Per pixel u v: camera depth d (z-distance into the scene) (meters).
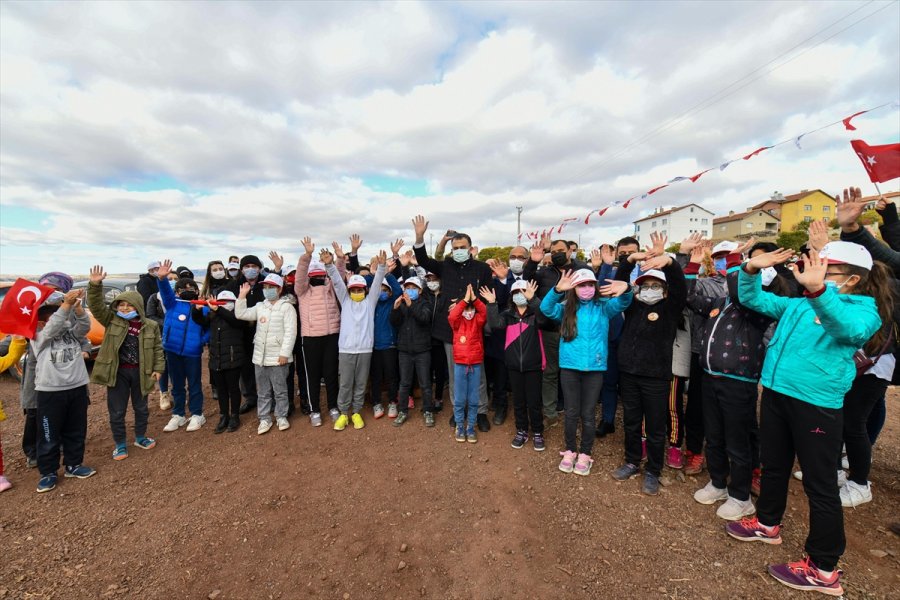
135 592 2.34
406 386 4.60
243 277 5.27
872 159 2.98
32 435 3.90
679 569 2.40
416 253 4.62
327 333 4.65
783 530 2.71
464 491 3.29
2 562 2.60
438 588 2.34
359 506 3.13
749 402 2.79
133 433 4.68
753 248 3.49
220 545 2.73
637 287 3.31
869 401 2.85
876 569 2.36
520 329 3.87
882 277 2.28
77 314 3.73
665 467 3.60
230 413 4.66
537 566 2.47
